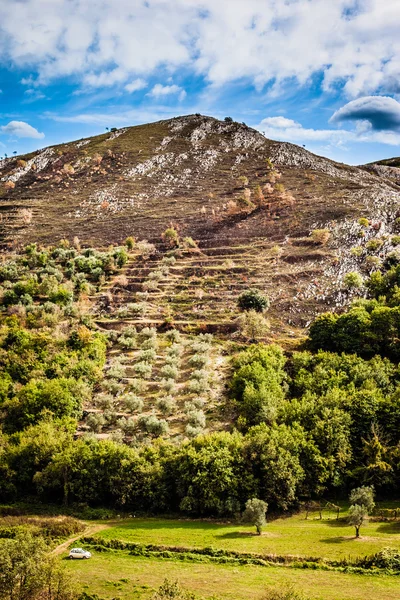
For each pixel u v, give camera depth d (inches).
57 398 2945.4
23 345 3528.5
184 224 6072.8
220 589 1497.3
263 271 4744.1
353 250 4653.1
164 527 2105.1
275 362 3132.4
